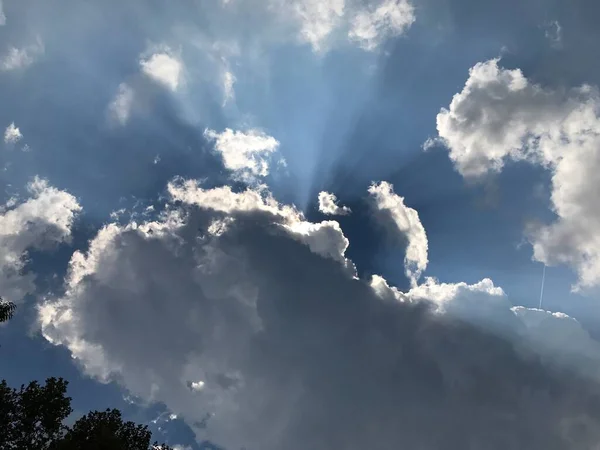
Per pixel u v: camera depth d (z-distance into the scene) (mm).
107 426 37156
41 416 35625
